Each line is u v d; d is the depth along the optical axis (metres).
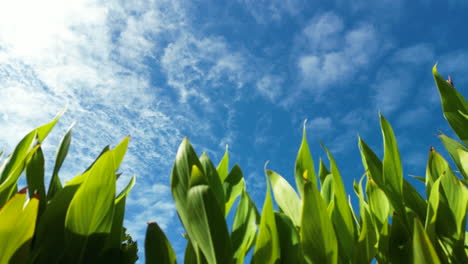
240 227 1.02
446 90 1.42
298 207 1.04
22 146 1.02
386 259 1.01
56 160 1.01
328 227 0.81
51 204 0.86
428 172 1.19
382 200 1.05
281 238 0.94
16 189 0.99
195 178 0.76
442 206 1.07
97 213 0.82
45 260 0.81
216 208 0.73
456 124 1.38
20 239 0.73
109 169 0.82
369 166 1.15
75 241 0.81
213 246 0.74
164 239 0.84
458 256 1.02
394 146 1.12
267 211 0.89
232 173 1.20
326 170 1.35
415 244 0.77
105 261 0.87
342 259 0.94
